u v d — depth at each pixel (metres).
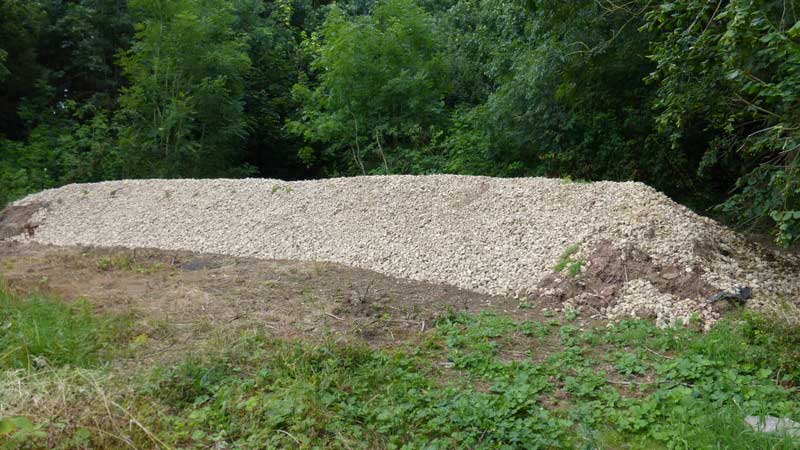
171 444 3.13
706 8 5.20
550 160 10.77
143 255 8.44
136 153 13.95
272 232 8.86
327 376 3.91
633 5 8.46
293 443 3.16
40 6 16.06
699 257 6.08
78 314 5.28
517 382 3.97
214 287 6.57
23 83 15.83
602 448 3.17
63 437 2.95
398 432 3.28
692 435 3.14
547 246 6.91
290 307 5.79
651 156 9.97
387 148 13.40
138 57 14.47
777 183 5.11
